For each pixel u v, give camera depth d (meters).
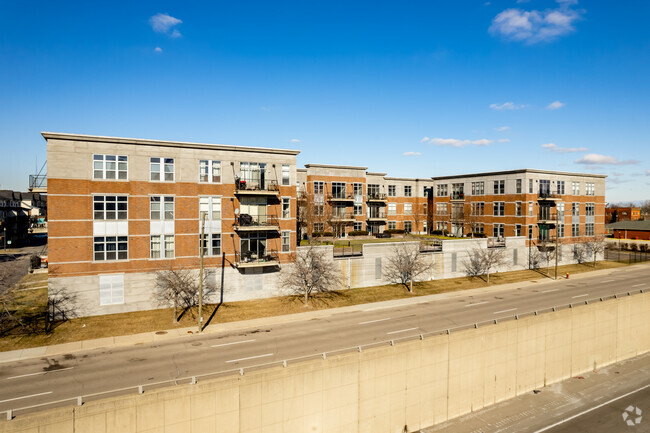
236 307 36.53
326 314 35.75
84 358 25.11
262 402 19.66
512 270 58.44
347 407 21.88
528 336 29.20
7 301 31.84
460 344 25.78
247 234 38.62
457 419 25.44
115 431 16.91
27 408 17.39
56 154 32.00
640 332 37.72
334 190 68.81
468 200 71.62
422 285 47.31
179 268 35.41
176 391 17.89
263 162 39.47
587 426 24.41
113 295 33.75
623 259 72.75
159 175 35.38
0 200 88.75
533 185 62.09
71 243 32.41
